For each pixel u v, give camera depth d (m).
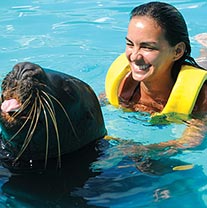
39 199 4.53
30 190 4.62
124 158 5.13
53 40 9.12
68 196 4.58
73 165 4.93
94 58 8.38
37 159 4.81
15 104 4.28
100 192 4.64
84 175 4.83
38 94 4.34
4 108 4.27
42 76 4.41
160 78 6.13
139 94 6.51
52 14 10.48
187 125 5.99
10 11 10.71
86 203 4.51
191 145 5.60
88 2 11.29
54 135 4.70
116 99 6.53
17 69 4.35
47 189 4.64
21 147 4.66
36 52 8.63
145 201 4.57
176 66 6.25
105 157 5.11
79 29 9.65
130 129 6.06
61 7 10.94
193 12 10.35
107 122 6.24
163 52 5.93
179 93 6.07
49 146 4.75
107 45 8.90
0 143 4.92
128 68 6.53
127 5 10.97
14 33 9.48
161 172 4.99
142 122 6.24
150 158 5.20
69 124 4.80
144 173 4.93
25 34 9.43
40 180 4.73
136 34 5.91
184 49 6.15
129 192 4.67
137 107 6.51
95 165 4.97
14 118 4.30
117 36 9.29
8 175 4.76
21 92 4.28
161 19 5.87
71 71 7.95
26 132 4.46
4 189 4.59
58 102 4.51
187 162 5.24
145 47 5.90
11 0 11.45
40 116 4.46
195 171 5.08
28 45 8.93
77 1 11.38
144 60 5.93
